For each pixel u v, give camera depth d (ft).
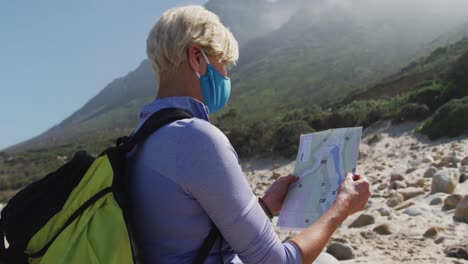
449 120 53.31
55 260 4.93
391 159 51.37
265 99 257.96
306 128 72.95
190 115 5.58
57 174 5.62
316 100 182.19
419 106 63.57
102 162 5.38
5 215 5.45
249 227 5.22
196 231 5.35
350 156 6.47
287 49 426.92
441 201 19.22
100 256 4.90
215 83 5.93
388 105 72.38
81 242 4.94
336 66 297.53
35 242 5.22
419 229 16.22
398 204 21.09
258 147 75.20
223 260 5.60
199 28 5.79
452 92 64.13
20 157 179.11
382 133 63.87
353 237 16.10
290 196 6.79
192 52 5.78
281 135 73.26
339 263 12.84
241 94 299.58
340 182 6.34
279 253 5.32
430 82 73.41
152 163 5.34
